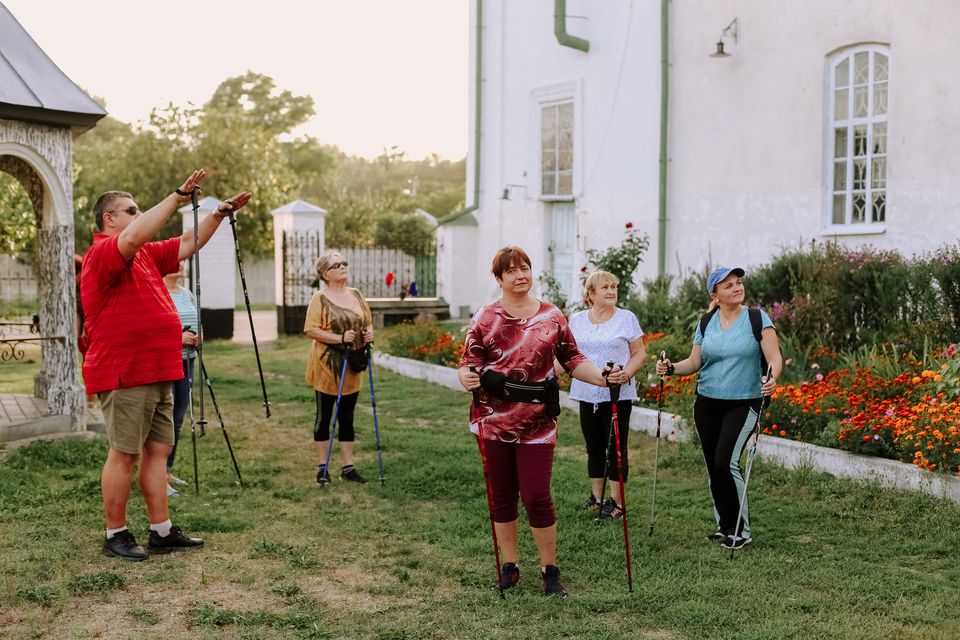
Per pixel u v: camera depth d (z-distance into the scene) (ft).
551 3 56.75
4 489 22.81
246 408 36.35
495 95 61.98
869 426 23.65
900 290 33.91
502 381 16.48
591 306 22.57
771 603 16.15
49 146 28.25
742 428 19.29
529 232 60.03
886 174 40.09
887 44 39.86
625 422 21.56
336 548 19.44
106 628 15.34
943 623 15.12
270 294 117.80
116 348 18.48
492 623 15.55
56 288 28.89
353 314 24.90
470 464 26.25
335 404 24.75
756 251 45.47
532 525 16.76
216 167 115.34
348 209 126.72
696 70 47.85
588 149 54.85
